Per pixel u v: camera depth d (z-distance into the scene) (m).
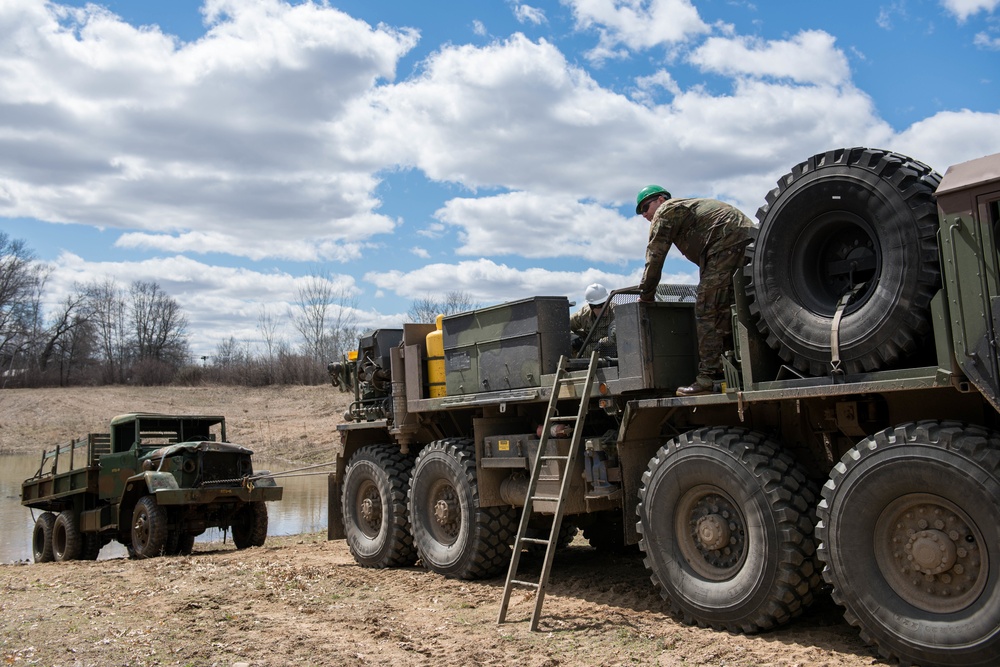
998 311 4.34
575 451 6.37
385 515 9.05
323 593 7.64
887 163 4.84
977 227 4.43
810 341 5.20
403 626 6.22
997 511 4.27
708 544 5.73
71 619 6.63
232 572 8.99
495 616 6.46
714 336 6.05
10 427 39.88
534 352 7.34
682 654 5.14
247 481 12.86
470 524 7.88
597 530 9.18
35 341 63.25
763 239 5.52
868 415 5.34
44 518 14.56
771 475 5.37
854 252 5.27
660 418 6.56
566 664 5.09
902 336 4.74
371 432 10.04
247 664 5.23
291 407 40.41
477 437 7.92
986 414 4.91
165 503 12.16
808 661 4.84
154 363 51.09
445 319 8.39
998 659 4.27
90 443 14.15
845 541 4.87
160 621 6.52
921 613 4.61
